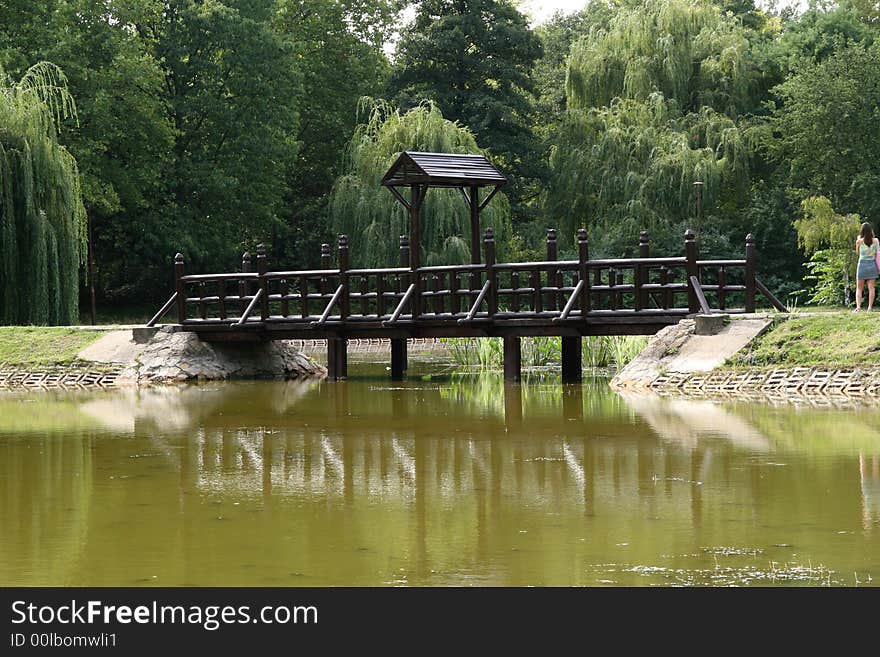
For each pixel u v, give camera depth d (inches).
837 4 2422.5
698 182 1875.0
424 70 2352.4
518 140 2274.9
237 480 511.8
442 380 1012.5
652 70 2064.5
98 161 1915.6
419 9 2384.4
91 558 376.2
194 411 778.8
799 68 2078.0
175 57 2118.6
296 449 598.2
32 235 1264.8
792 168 2038.6
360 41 2518.5
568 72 2155.5
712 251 1920.5
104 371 1025.5
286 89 2193.7
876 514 421.1
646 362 869.2
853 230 1717.5
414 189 995.3
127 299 2305.6
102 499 472.1
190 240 2062.0
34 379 1023.6
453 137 1776.6
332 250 1845.5
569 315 901.2
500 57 2351.1
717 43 2137.1
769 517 419.2
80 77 1872.5
